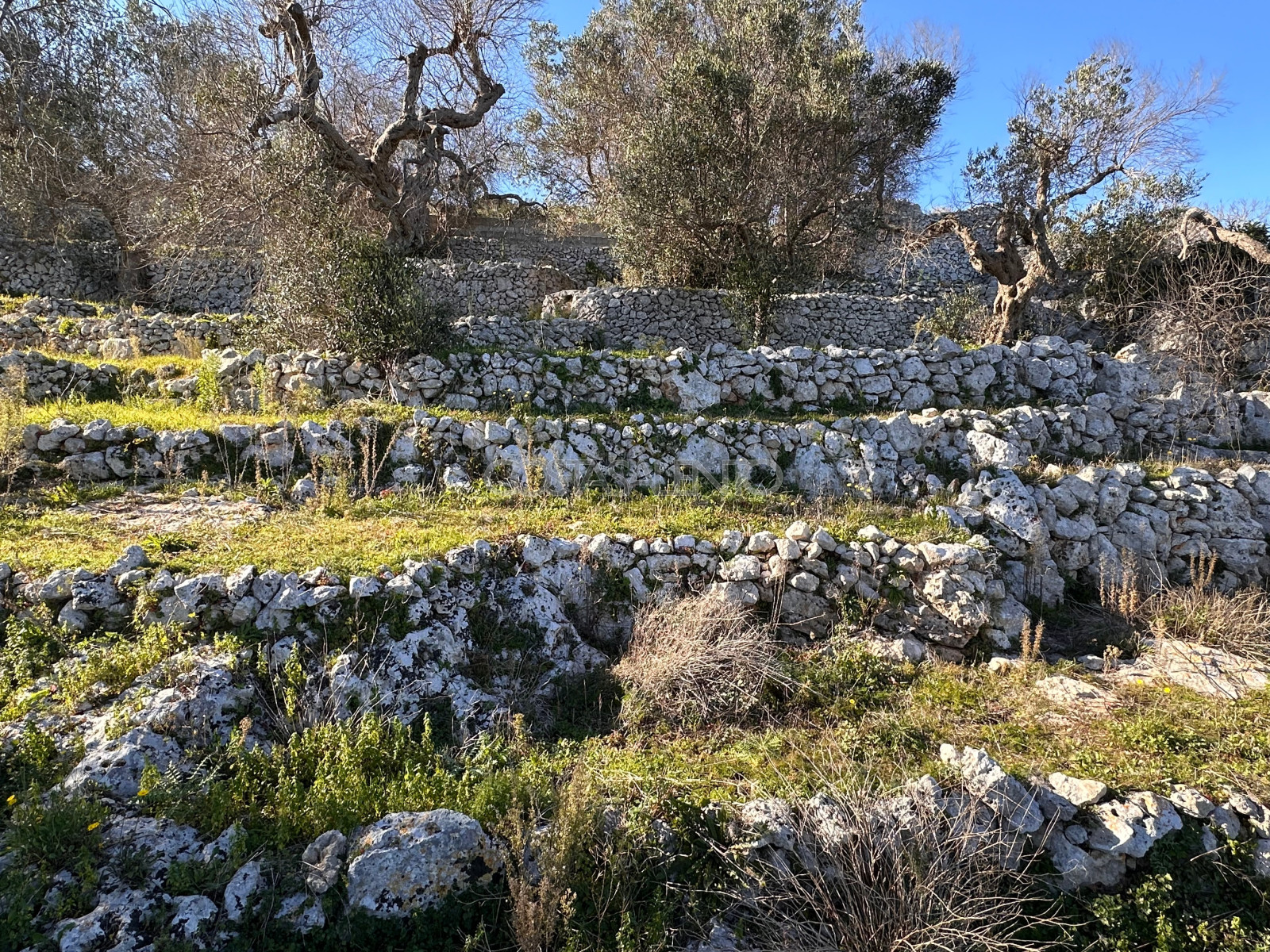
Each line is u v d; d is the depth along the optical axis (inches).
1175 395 418.3
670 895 139.9
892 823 151.9
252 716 165.8
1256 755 178.5
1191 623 249.6
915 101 727.1
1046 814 161.2
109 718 155.2
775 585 239.0
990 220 716.7
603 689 198.7
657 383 396.8
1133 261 650.2
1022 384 429.1
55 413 305.6
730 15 722.8
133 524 238.8
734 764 171.3
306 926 124.0
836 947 136.5
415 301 392.5
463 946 127.7
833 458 339.0
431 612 195.0
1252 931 148.3
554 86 933.8
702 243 656.4
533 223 1017.5
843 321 676.1
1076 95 632.4
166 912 122.0
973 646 238.4
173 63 615.5
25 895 120.2
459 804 148.0
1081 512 304.0
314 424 307.6
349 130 720.3
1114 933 147.1
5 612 183.3
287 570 195.8
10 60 604.7
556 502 288.5
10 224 653.9
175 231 556.4
